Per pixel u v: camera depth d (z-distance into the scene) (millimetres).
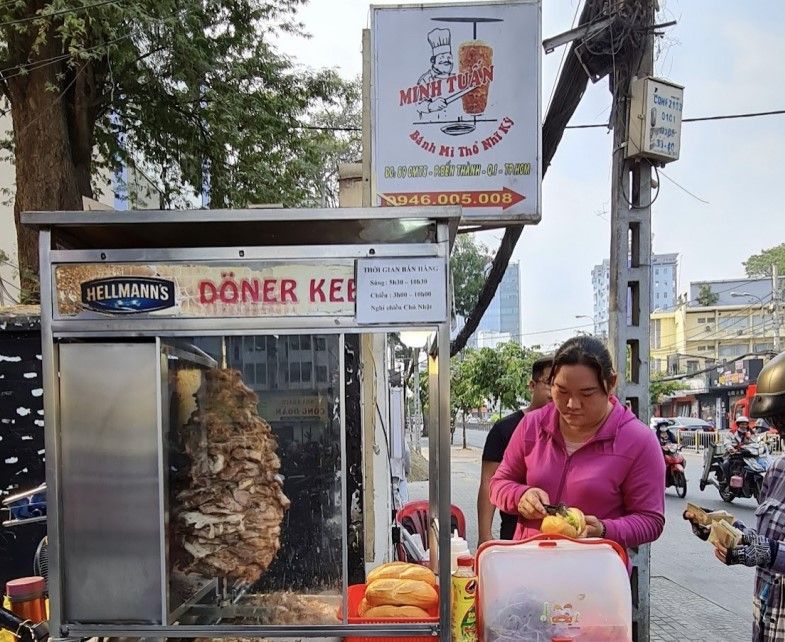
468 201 3598
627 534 1787
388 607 1577
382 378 3869
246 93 8711
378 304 1456
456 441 27750
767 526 1938
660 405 38781
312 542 1579
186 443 1572
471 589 1522
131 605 1441
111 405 1450
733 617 5094
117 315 1451
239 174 8953
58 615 1440
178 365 1553
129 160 8883
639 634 3516
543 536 1661
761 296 41188
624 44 3680
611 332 3779
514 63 3582
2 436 3076
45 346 1448
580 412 1914
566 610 1521
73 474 1452
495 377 19562
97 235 1604
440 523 1470
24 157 6570
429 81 3600
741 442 9844
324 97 9508
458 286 16250
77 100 7094
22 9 6203
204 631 1444
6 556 3010
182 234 1600
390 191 3617
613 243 3793
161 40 7273
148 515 1443
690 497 10695
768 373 1942
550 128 4176
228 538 1546
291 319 1462
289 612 1535
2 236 10164
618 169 3781
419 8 3592
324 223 1486
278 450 1597
